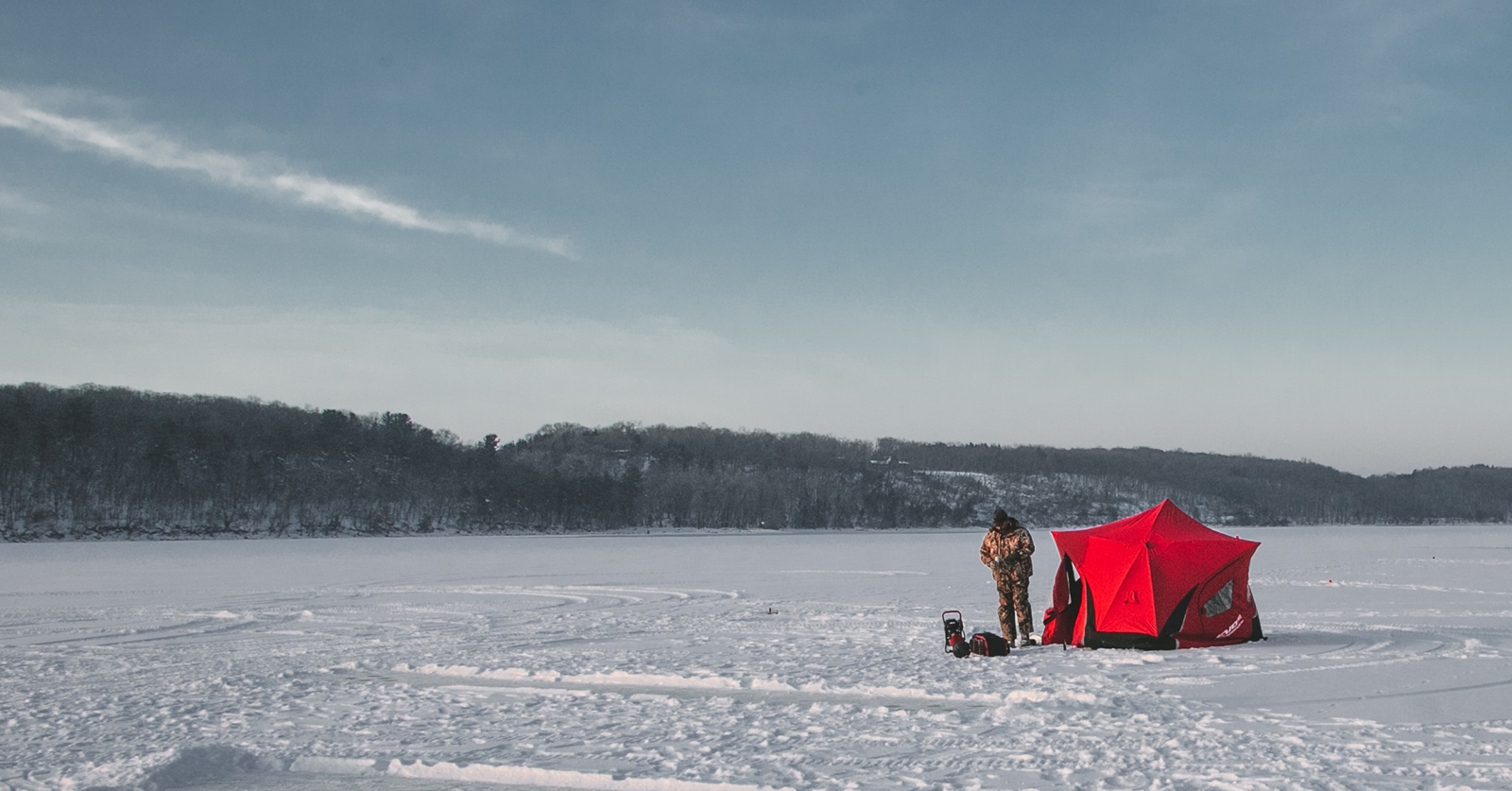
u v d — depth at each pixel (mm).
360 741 7078
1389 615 15516
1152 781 5746
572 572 31547
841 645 12445
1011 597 12289
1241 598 12070
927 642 12727
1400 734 6898
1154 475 189250
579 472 134250
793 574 30047
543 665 10625
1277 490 187625
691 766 6246
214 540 81125
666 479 134000
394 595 21594
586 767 6254
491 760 6488
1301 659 10555
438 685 9562
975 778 5887
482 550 54344
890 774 6000
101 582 26703
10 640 13547
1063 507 165750
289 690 9242
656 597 20953
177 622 15852
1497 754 6293
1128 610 11805
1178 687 8945
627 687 9430
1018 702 8336
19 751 6762
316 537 91375
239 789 5996
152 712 8172
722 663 10742
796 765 6270
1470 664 10008
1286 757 6250
